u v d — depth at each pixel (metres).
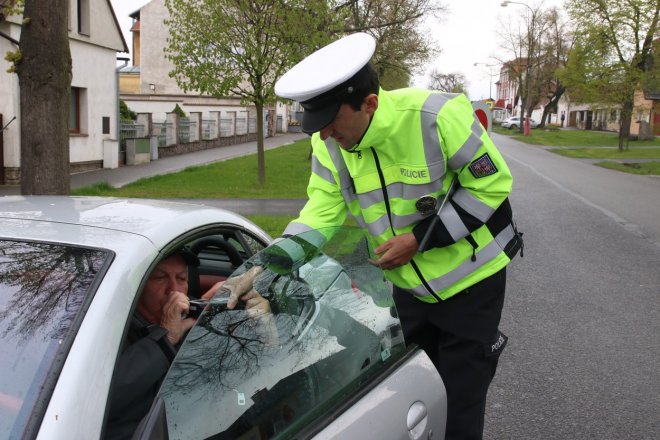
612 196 15.82
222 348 1.72
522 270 7.81
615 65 32.69
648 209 13.49
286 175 18.98
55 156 5.86
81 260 1.84
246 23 14.04
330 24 14.58
